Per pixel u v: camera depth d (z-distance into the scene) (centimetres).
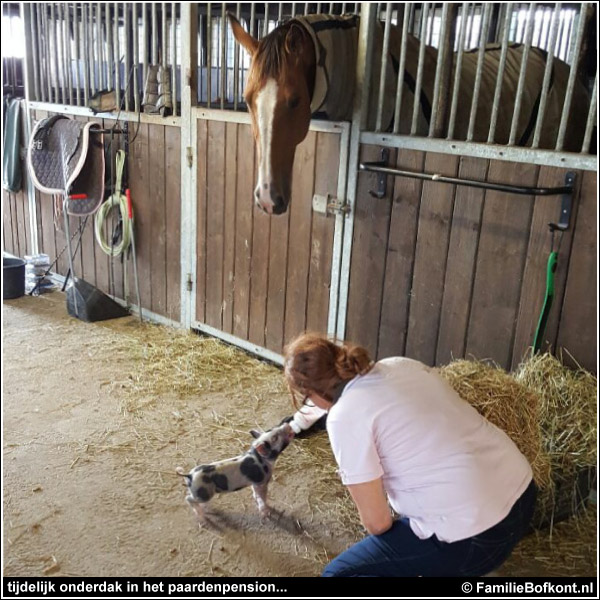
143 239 400
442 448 140
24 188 490
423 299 264
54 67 457
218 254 355
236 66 321
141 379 316
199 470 196
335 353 148
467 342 253
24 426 266
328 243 297
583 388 211
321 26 254
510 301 236
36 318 402
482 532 139
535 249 225
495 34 436
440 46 247
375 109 274
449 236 250
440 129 258
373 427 141
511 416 190
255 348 348
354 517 212
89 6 412
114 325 395
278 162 241
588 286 214
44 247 484
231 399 300
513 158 225
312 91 256
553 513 201
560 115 331
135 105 382
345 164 280
